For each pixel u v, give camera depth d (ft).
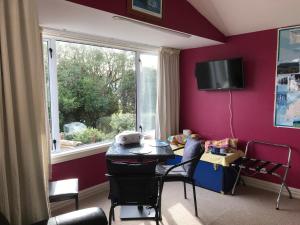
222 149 10.62
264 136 10.89
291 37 9.78
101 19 7.80
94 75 10.79
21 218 5.84
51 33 8.88
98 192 10.74
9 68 5.53
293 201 9.75
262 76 10.75
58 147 9.60
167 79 12.82
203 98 12.91
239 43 11.35
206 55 12.55
